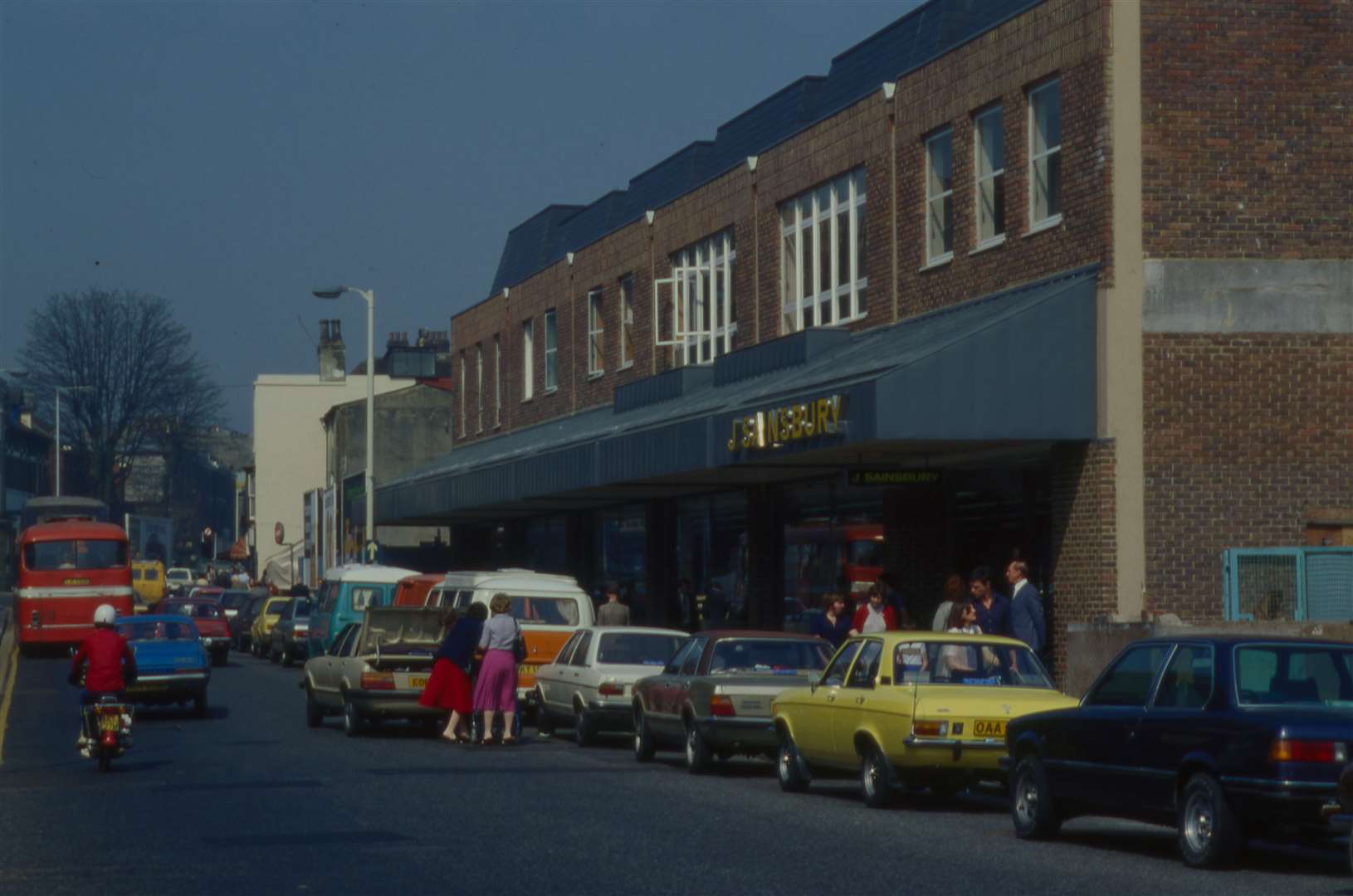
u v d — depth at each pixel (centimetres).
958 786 1983
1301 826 1414
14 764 2628
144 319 10762
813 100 4519
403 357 12394
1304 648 1519
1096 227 2845
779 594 4103
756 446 3253
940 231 3400
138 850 1608
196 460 16312
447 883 1375
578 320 5550
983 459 3195
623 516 5275
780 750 2184
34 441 14462
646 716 2555
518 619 3203
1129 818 1606
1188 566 2816
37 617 5962
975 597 2552
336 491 7988
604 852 1558
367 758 2592
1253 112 2859
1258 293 2848
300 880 1396
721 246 4506
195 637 3672
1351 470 2864
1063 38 2938
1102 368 2819
